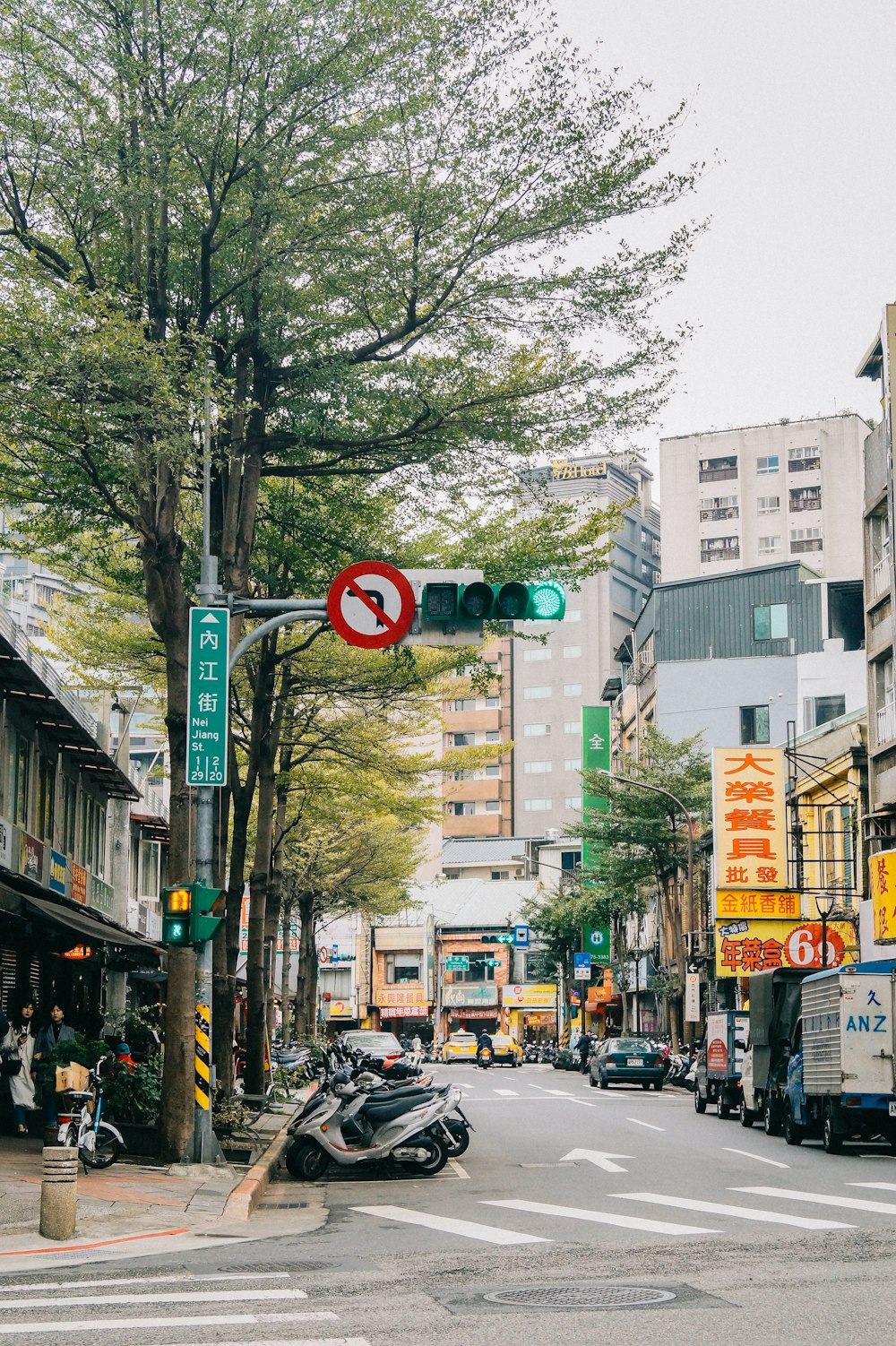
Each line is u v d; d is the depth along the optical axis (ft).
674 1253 34.71
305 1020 166.30
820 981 70.28
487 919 325.83
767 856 135.33
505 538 72.64
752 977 87.30
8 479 60.95
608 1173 58.44
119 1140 56.03
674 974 172.35
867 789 125.49
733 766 136.67
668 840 163.84
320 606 56.49
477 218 58.70
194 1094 57.57
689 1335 24.14
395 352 62.34
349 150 58.18
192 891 55.83
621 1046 143.02
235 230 59.52
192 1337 24.31
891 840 113.09
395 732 103.24
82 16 55.26
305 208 57.36
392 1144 58.95
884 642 113.50
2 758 83.82
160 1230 41.22
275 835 115.85
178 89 56.18
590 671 366.63
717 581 207.31
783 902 135.13
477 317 60.64
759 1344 23.31
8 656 75.10
